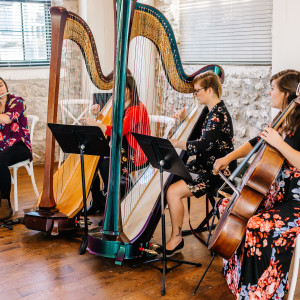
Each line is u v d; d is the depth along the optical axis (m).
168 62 3.05
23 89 6.19
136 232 3.02
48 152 3.44
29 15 6.18
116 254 2.95
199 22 5.76
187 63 6.09
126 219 3.20
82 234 3.63
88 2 6.18
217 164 2.77
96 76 3.35
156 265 3.03
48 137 3.43
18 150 4.12
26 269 2.99
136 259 3.08
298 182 2.40
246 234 2.33
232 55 5.35
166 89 5.83
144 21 2.86
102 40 6.38
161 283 2.79
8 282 2.81
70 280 2.84
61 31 3.21
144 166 3.71
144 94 6.10
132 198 3.41
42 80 6.30
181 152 3.11
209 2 5.56
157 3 6.30
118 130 2.87
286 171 2.44
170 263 3.08
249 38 5.08
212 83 3.05
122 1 2.71
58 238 3.54
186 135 3.31
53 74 3.28
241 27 5.16
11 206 4.35
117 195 2.97
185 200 4.55
